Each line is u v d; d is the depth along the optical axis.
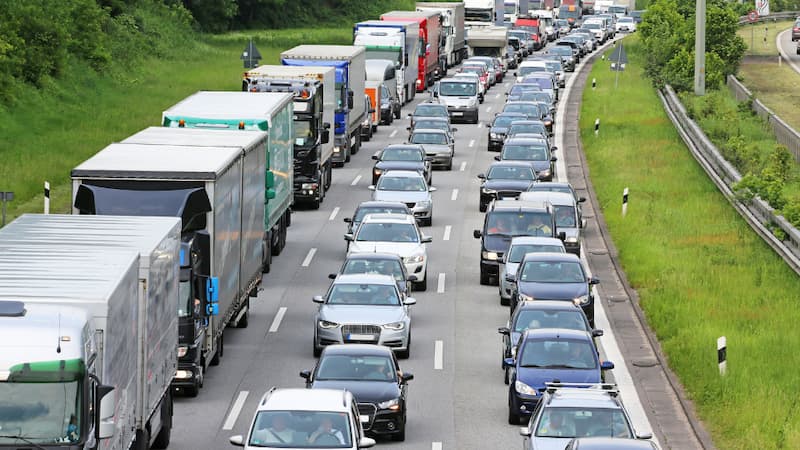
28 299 45.97
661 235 118.00
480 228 123.88
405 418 65.31
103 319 46.38
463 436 64.81
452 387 74.19
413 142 157.62
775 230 108.94
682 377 75.44
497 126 174.00
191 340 69.75
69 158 143.50
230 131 91.44
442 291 99.88
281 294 97.44
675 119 189.25
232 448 61.81
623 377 76.69
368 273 87.75
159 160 74.50
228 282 77.00
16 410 43.78
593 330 74.75
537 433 55.34
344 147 158.25
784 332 83.75
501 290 95.12
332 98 139.50
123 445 50.75
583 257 112.56
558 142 181.25
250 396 71.25
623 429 55.31
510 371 72.56
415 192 124.75
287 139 110.38
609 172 153.00
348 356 65.62
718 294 95.12
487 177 132.75
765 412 66.62
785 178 137.50
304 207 133.00
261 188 90.75
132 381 52.19
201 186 70.81
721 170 140.00
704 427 66.62
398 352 79.69
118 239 56.12
